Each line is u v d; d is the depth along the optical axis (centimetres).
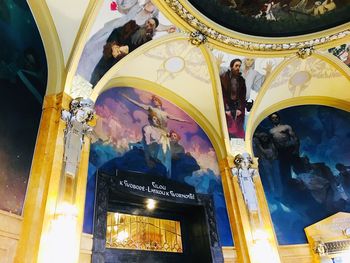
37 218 440
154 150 784
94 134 662
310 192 881
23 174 460
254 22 871
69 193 497
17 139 467
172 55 838
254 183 852
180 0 739
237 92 930
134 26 723
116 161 683
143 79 872
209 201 800
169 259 720
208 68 883
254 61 904
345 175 904
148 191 695
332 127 996
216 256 718
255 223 771
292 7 866
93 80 662
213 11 817
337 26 867
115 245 650
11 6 529
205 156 888
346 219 811
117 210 688
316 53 910
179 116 919
